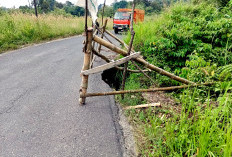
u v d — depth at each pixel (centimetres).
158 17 701
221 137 171
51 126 240
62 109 282
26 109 279
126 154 198
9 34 750
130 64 441
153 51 438
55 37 1013
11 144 208
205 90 310
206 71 321
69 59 561
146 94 337
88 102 306
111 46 269
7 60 534
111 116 268
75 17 1587
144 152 199
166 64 427
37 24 940
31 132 228
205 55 393
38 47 729
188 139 186
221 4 645
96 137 223
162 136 215
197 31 436
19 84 367
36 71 445
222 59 389
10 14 955
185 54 426
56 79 399
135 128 240
